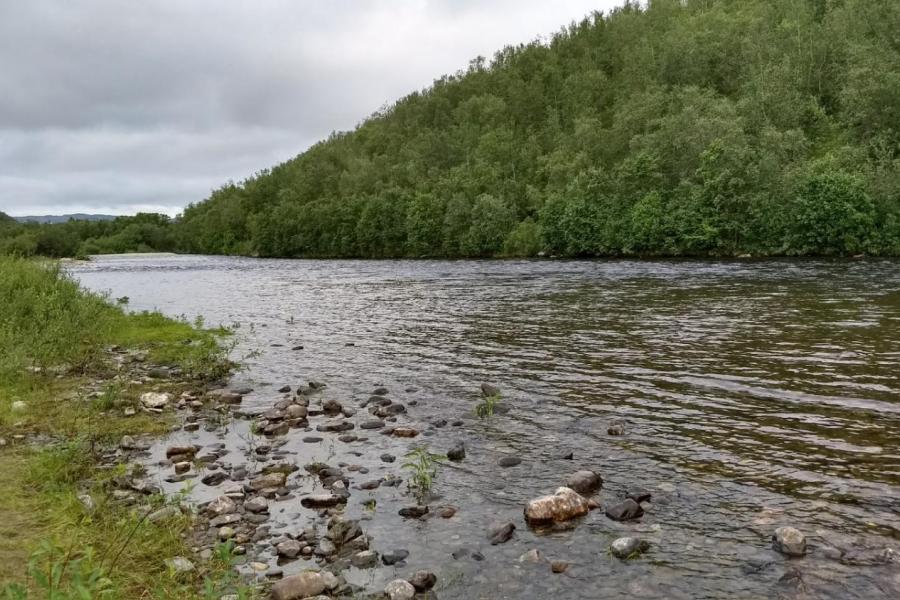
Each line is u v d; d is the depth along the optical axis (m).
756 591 4.91
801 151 66.06
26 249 24.81
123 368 14.81
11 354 13.21
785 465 7.53
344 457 8.62
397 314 24.17
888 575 5.04
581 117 109.50
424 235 93.94
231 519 6.64
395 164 149.88
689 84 109.06
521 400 11.15
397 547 5.97
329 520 6.62
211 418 10.73
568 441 8.88
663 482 7.23
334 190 154.25
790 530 5.68
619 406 10.45
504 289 32.56
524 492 7.18
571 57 160.75
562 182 87.38
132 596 4.94
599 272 42.00
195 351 16.05
